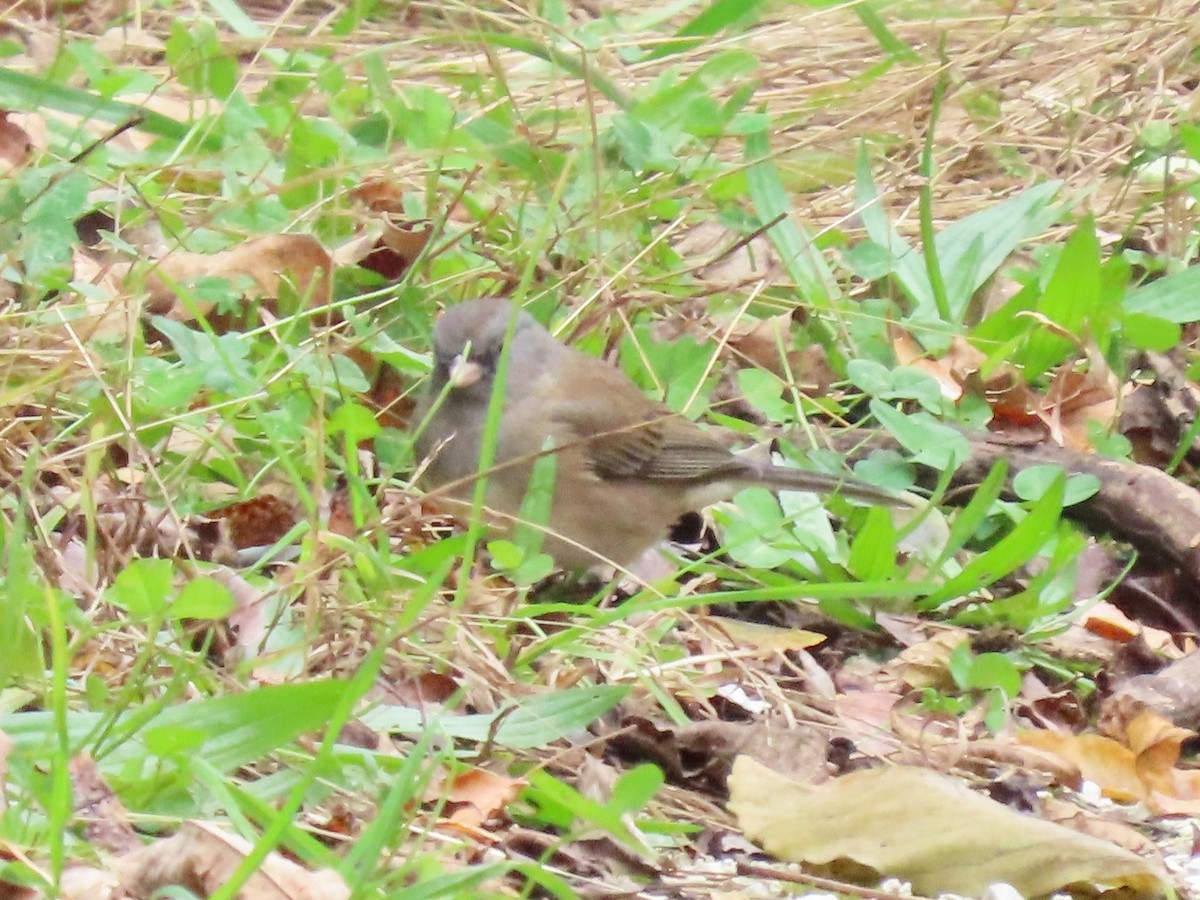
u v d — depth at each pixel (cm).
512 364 825
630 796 504
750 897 552
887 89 1320
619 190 1038
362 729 585
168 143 1048
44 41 1134
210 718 524
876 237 1095
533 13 1191
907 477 918
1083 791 679
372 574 655
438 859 508
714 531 927
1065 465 902
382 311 946
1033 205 1128
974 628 814
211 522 743
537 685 657
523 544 785
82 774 490
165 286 868
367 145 1104
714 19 1301
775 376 972
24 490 619
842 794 594
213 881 463
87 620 594
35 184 861
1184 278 1066
